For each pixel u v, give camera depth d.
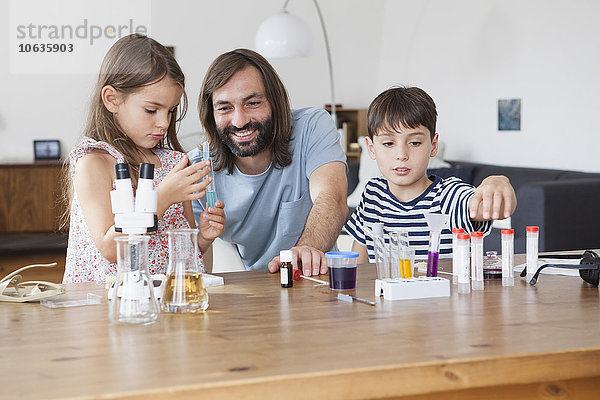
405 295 1.24
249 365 0.86
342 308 1.17
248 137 1.79
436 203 1.78
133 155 1.56
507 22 5.29
